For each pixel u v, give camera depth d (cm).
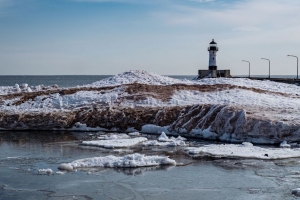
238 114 4081
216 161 3147
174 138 4112
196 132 4278
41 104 5378
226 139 4025
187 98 5234
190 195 2370
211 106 4494
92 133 4594
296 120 3916
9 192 2438
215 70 8338
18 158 3281
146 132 4584
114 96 5403
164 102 5150
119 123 4766
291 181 2612
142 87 5628
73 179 2684
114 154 3400
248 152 3406
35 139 4184
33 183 2603
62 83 18225
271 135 3816
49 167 2989
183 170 2895
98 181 2638
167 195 2372
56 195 2381
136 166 2994
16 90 6462
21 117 4884
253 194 2377
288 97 5278
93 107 5153
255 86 6047
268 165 3012
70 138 4234
